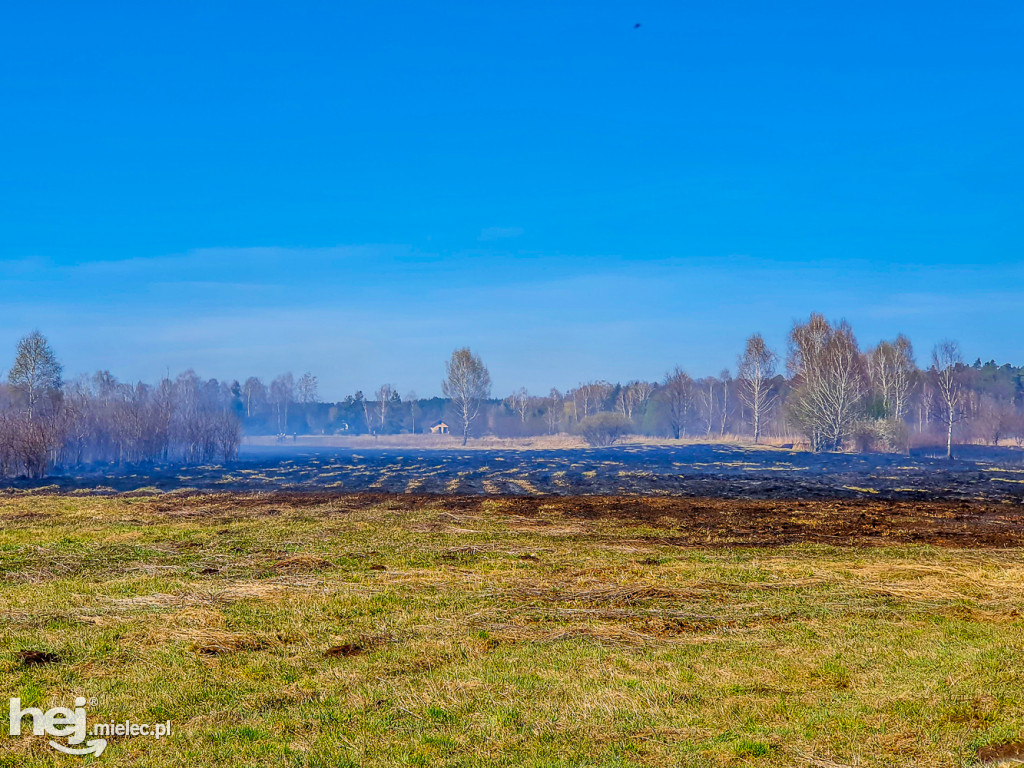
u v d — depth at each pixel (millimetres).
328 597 12148
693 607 11547
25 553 16297
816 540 19266
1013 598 12094
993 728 6500
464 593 12508
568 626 10461
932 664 8469
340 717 7164
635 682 8109
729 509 25812
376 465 49156
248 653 9289
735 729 6746
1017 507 26312
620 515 24266
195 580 13734
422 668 8695
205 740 6660
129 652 9234
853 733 6543
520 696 7672
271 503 27500
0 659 8836
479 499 29031
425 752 6355
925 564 15391
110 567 14977
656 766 6020
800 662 8742
